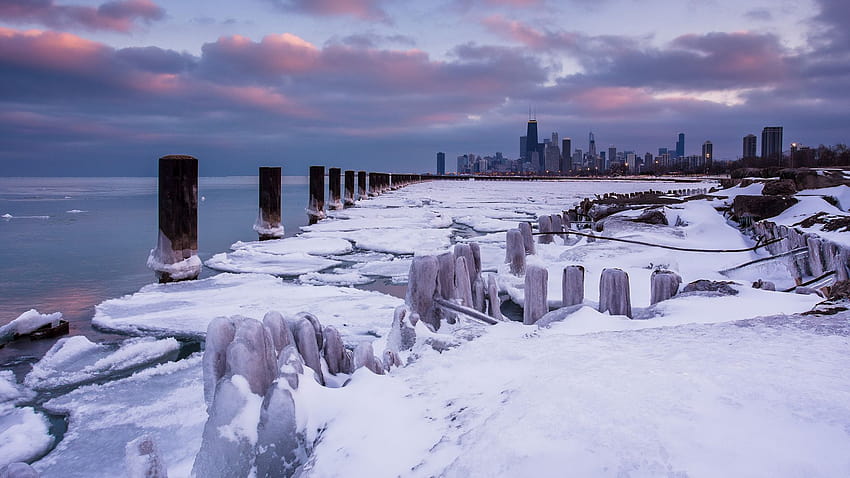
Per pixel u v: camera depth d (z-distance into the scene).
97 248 18.14
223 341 3.56
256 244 17.95
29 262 15.38
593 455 2.35
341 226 23.98
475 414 3.12
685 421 2.57
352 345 7.37
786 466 2.15
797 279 9.75
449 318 6.32
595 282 10.57
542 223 17.20
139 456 3.05
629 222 17.81
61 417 5.34
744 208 17.44
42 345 7.56
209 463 3.24
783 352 3.72
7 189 77.12
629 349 4.11
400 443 2.99
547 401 3.00
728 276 11.09
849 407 2.63
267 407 3.20
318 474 2.87
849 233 10.48
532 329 5.51
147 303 9.72
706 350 3.88
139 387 6.00
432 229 22.59
